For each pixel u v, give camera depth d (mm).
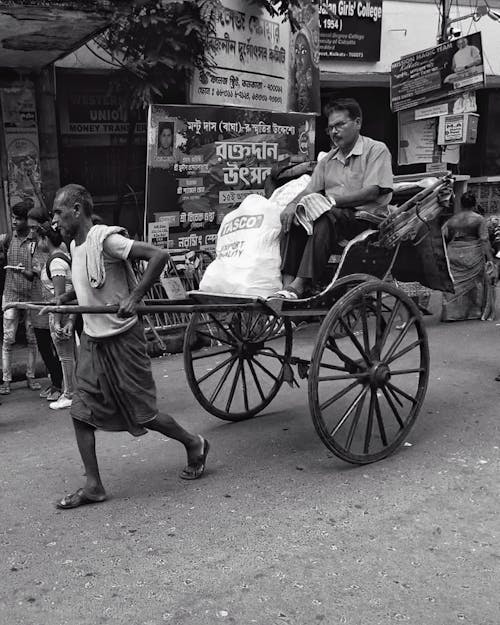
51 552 3146
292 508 3543
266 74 8469
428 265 4695
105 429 3621
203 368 6418
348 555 3082
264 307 3822
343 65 10383
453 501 3602
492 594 2775
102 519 3469
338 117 4078
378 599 2748
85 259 3443
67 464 4250
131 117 7875
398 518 3422
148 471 4094
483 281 8320
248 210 4207
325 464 4125
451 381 5820
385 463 4109
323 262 3982
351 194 4047
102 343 3486
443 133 9523
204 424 4914
